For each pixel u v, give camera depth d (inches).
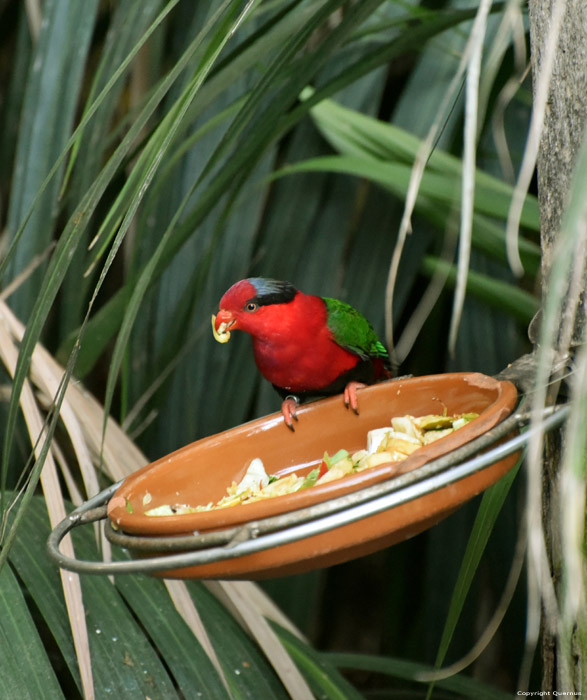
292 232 233.8
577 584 63.4
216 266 232.7
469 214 76.1
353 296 230.1
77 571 101.3
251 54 169.3
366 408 144.1
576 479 61.1
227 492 135.7
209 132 227.5
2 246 231.0
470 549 122.3
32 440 154.2
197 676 137.1
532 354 131.7
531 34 115.4
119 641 137.9
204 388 235.5
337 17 231.0
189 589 162.7
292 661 147.3
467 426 101.5
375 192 233.8
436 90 220.2
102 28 298.5
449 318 259.1
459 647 249.1
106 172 96.2
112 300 205.8
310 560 104.9
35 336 97.9
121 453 172.1
